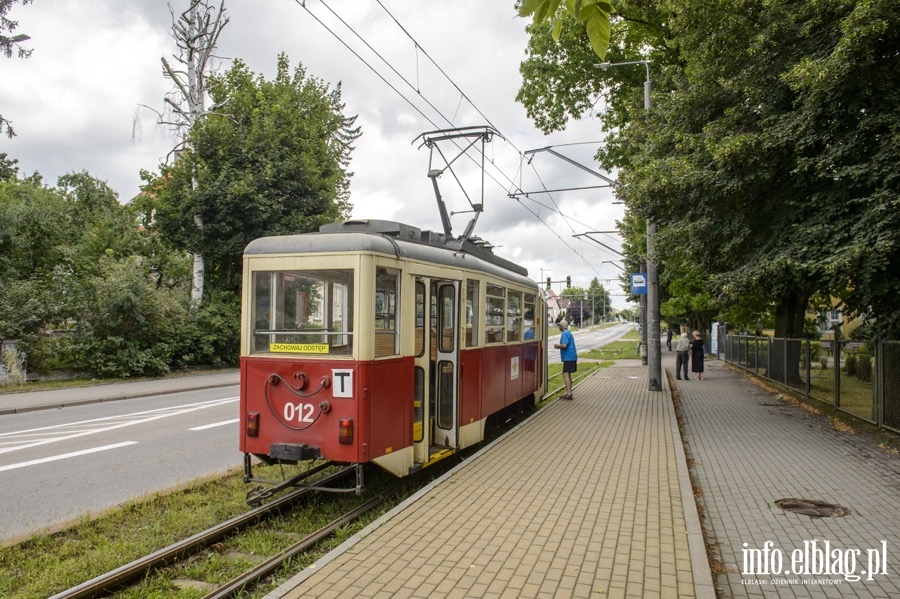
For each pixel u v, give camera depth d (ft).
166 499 23.94
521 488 23.79
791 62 38.91
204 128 88.74
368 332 22.35
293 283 23.45
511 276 38.58
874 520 21.17
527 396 45.19
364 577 15.39
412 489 26.05
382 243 23.43
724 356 120.78
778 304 67.82
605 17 10.15
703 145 42.63
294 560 17.81
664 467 27.35
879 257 32.81
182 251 94.53
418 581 15.16
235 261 94.38
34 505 23.57
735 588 15.93
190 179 90.48
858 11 32.27
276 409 23.27
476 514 20.47
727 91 43.55
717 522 21.22
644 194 45.44
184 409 50.11
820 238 36.04
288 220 91.81
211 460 31.17
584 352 162.20
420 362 26.18
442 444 28.37
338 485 26.35
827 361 49.52
